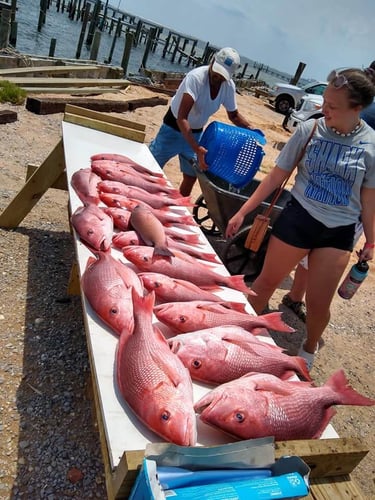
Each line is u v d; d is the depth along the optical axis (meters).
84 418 2.88
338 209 3.04
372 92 2.76
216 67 4.68
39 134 7.45
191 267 2.84
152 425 1.69
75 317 3.71
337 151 2.94
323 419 1.91
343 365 4.38
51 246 4.59
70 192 3.36
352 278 3.24
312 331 3.46
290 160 3.18
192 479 1.47
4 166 5.94
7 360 3.14
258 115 16.67
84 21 22.39
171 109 5.09
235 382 1.91
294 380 2.17
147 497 1.37
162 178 4.19
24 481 2.45
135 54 32.47
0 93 8.34
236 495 1.43
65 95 10.85
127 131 4.94
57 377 3.12
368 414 3.85
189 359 2.04
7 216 4.61
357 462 1.81
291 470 1.55
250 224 4.57
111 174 3.74
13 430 2.69
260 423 1.77
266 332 2.52
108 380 1.91
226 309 2.49
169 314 2.32
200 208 7.02
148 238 2.96
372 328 5.16
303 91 19.88
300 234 3.17
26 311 3.63
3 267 4.05
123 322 2.17
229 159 4.66
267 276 3.46
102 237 2.81
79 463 2.61
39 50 22.33
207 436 1.79
